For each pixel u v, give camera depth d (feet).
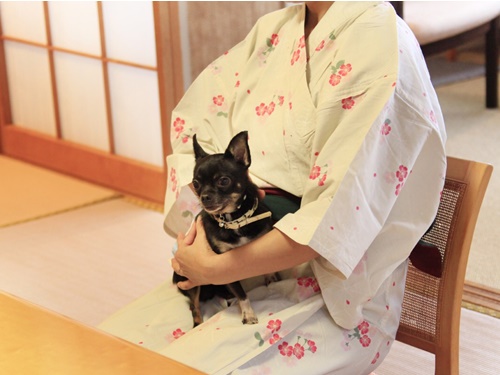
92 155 11.76
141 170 11.11
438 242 5.00
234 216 4.65
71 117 12.11
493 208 10.05
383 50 4.53
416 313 5.27
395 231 4.57
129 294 8.46
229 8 10.53
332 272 4.49
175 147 5.84
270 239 4.51
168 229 5.76
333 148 4.46
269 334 4.51
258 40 5.59
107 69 11.15
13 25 12.37
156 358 3.43
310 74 4.94
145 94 10.79
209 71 5.87
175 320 5.10
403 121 4.40
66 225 10.37
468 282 8.23
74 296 8.45
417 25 11.26
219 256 4.66
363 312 4.81
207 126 5.80
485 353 7.07
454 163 4.88
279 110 5.12
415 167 4.53
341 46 4.73
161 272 8.95
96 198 11.25
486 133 12.56
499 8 12.98
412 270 5.24
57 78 12.04
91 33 11.19
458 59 16.60
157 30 9.98
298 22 5.27
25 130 12.83
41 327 3.75
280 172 5.00
